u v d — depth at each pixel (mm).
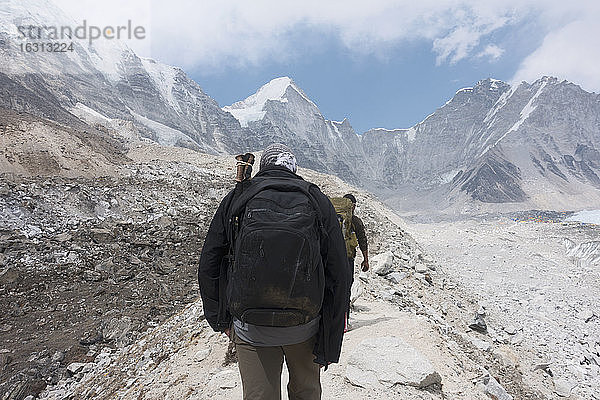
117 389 6590
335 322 2641
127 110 113000
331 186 34375
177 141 112438
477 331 10070
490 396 5238
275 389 2566
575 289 17250
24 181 18219
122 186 21453
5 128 22125
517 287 17188
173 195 22484
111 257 13875
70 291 11555
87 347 9281
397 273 11461
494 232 31922
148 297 11797
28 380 7930
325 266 2633
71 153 22969
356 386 4520
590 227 33312
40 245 13727
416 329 6223
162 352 7371
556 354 10312
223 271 2773
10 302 10523
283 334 2500
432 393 4570
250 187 2670
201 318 8188
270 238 2340
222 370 5375
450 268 19719
